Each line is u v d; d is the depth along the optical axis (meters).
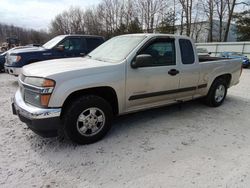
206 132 3.88
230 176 2.63
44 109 2.92
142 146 3.33
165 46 4.04
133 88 3.64
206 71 4.81
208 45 26.41
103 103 3.39
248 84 9.21
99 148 3.24
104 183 2.48
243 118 4.65
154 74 3.83
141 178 2.57
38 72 3.12
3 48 28.62
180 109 5.14
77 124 3.20
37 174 2.61
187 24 35.06
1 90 6.88
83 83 3.12
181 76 4.27
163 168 2.78
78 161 2.90
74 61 3.79
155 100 4.04
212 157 3.06
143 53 3.73
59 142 3.39
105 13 48.72
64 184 2.45
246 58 19.39
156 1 39.53
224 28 35.47
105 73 3.32
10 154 3.02
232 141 3.56
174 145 3.38
